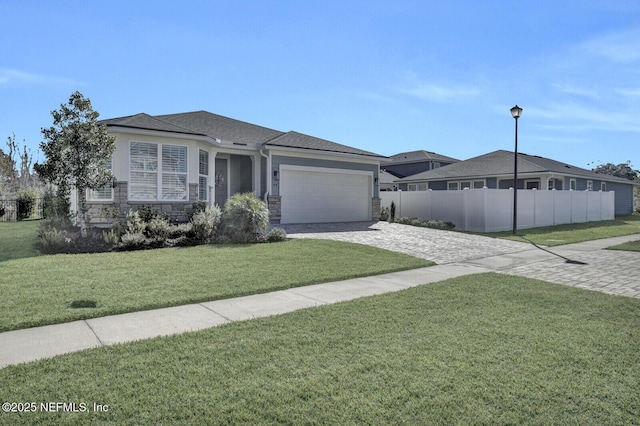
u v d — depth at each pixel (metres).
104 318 5.32
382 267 9.11
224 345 4.33
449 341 4.51
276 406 3.10
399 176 40.91
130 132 12.69
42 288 6.54
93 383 3.43
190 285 6.96
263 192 17.61
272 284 7.22
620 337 4.69
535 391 3.37
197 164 14.30
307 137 20.20
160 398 3.19
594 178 29.22
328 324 5.08
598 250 12.71
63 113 10.74
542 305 6.12
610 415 3.03
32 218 20.48
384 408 3.09
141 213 12.17
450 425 2.88
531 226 20.16
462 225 18.64
